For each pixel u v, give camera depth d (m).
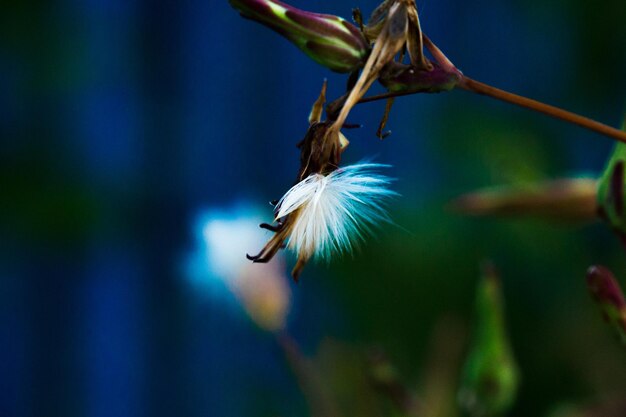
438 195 0.42
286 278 0.21
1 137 0.49
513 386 0.20
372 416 0.27
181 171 0.55
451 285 0.39
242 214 0.22
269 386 0.45
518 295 0.39
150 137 0.54
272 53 0.57
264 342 0.46
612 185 0.17
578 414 0.32
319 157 0.16
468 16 0.57
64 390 0.55
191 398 0.53
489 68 0.56
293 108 0.57
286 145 0.57
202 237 0.21
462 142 0.44
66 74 0.50
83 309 0.54
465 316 0.39
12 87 0.49
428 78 0.16
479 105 0.46
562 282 0.39
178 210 0.55
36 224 0.49
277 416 0.44
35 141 0.50
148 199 0.54
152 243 0.54
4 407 0.54
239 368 0.47
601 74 0.50
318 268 0.40
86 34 0.51
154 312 0.53
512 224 0.40
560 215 0.19
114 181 0.53
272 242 0.16
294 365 0.21
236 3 0.16
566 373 0.36
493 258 0.40
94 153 0.52
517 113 0.47
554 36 0.53
